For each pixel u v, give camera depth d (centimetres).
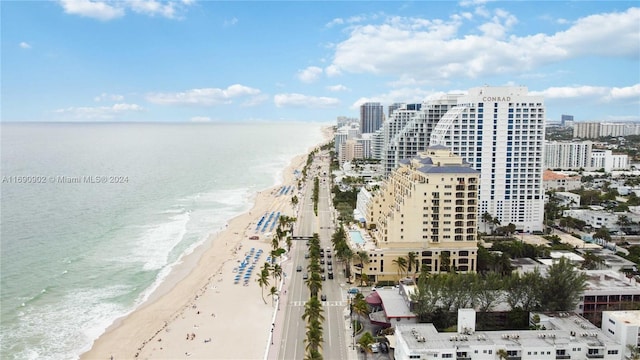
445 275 19588
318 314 17950
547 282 18400
